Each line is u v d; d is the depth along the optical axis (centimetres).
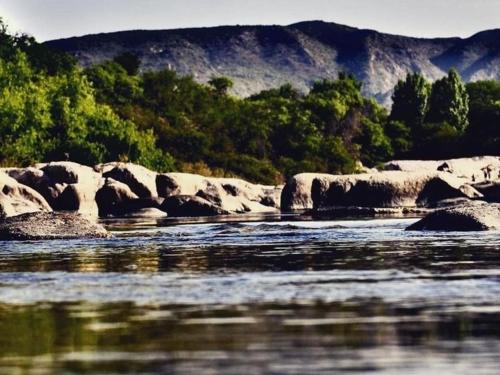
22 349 1753
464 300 2259
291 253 3653
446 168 11025
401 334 1841
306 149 14925
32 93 11888
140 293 2470
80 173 8606
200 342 1791
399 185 8012
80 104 12100
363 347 1725
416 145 17225
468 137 16675
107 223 6750
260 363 1605
